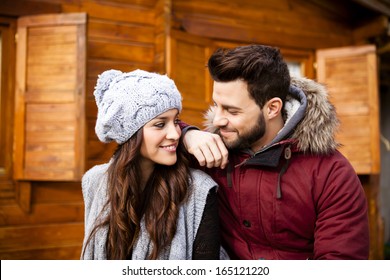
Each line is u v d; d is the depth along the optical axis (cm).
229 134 129
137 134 127
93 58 339
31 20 319
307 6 421
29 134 316
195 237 128
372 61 390
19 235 315
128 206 129
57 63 315
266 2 402
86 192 141
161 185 129
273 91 126
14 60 326
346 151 396
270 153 128
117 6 350
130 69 351
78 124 310
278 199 129
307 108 127
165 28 337
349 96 397
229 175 137
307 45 419
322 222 124
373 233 402
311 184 126
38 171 312
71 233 329
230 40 388
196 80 355
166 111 125
